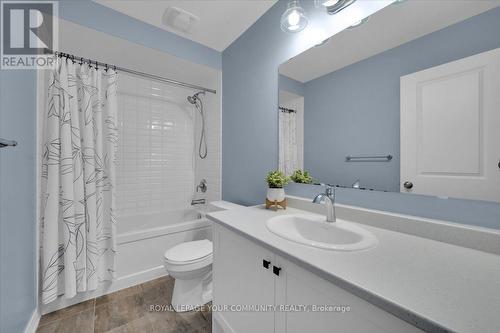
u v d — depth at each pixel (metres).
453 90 0.85
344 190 1.25
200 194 2.79
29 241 1.29
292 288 0.76
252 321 0.97
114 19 1.67
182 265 1.46
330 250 0.75
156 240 1.94
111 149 1.75
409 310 0.44
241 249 1.04
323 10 1.29
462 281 0.56
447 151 0.87
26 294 1.24
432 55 0.91
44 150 1.51
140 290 1.75
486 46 0.78
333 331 0.63
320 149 1.37
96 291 1.66
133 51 1.88
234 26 1.87
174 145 2.73
